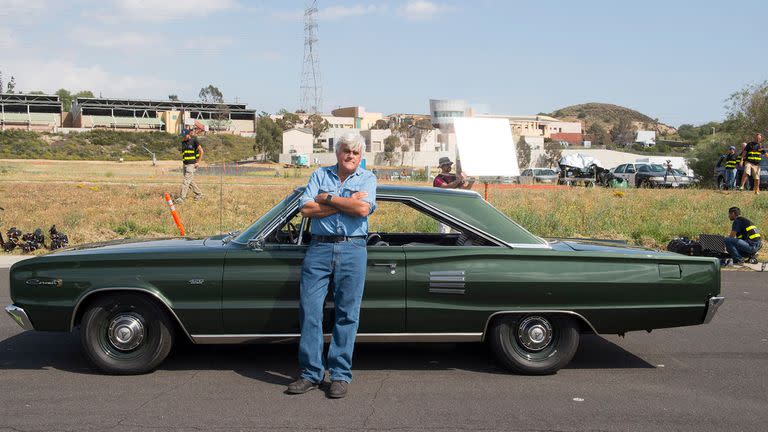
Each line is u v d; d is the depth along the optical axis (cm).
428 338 552
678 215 1623
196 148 1814
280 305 539
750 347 669
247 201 1856
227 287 538
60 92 15638
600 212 1587
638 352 649
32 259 551
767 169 2506
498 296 546
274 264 539
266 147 9506
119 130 10431
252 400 500
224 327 543
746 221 1191
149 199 1864
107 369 551
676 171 2986
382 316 543
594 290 550
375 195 536
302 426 450
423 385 539
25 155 8356
